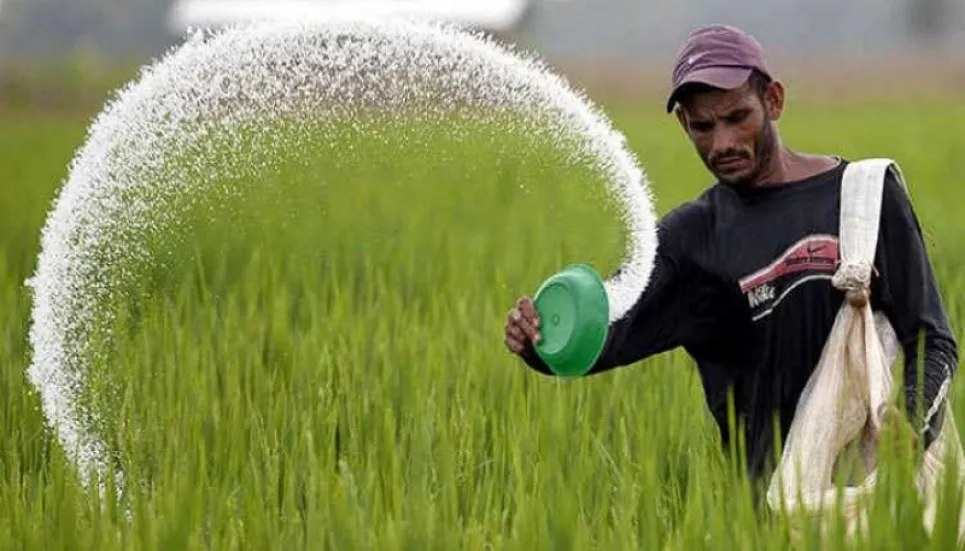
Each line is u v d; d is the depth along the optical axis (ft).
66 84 311.06
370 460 42.55
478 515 41.65
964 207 115.03
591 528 39.14
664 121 257.96
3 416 53.06
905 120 245.24
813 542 34.58
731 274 37.52
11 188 128.57
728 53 35.94
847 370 36.22
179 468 42.16
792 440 36.70
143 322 57.26
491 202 105.91
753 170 36.63
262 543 38.34
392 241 87.71
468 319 65.00
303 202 87.86
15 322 65.67
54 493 41.73
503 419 48.67
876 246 36.35
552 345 37.01
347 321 64.18
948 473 34.30
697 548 35.91
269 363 57.26
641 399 52.26
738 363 38.65
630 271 38.32
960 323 58.44
